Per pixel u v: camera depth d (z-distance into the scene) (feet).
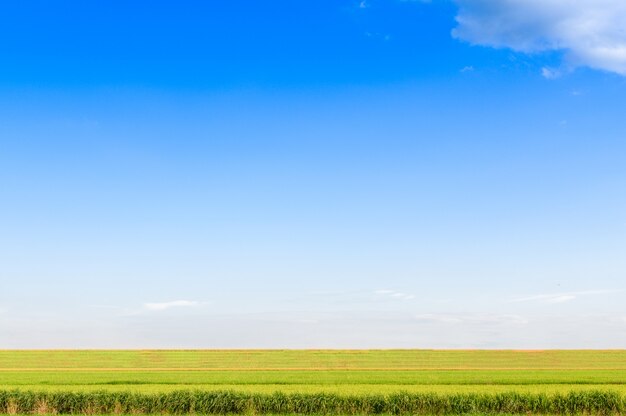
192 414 134.00
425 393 140.05
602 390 143.95
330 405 136.98
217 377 226.58
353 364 338.54
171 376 233.76
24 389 164.45
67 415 135.33
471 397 138.10
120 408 138.31
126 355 392.47
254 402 137.18
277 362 352.49
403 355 396.98
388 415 134.21
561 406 136.77
